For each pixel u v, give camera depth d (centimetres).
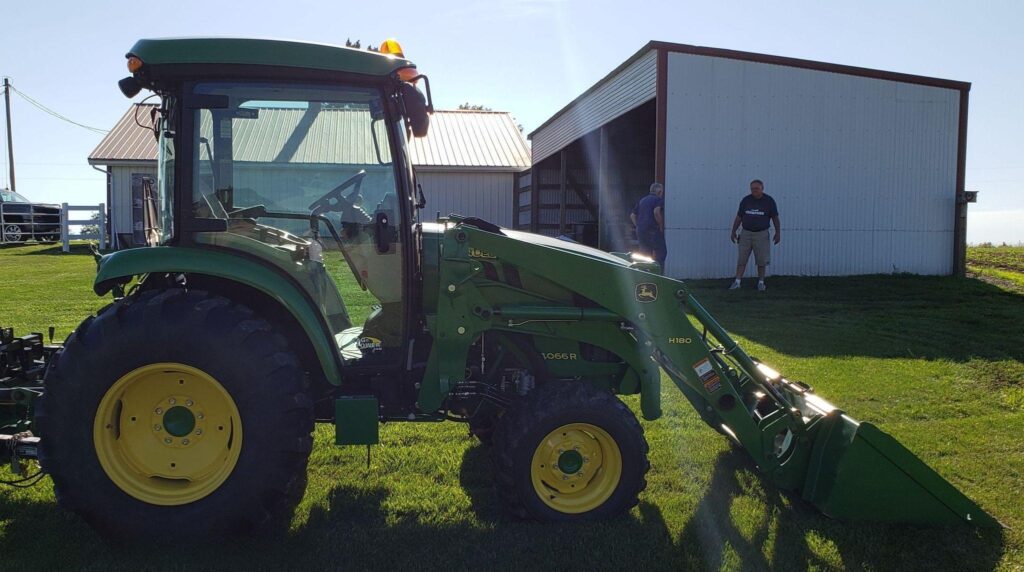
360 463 405
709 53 1251
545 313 338
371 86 326
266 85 318
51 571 286
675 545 312
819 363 635
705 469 402
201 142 321
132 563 293
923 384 567
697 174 1272
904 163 1351
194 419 309
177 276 333
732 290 1140
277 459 299
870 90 1321
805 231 1329
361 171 335
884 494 329
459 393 353
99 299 1032
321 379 349
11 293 1090
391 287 343
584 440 336
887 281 1248
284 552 303
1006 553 307
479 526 328
